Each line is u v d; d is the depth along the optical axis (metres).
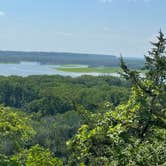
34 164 16.95
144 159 11.01
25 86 119.81
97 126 12.59
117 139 11.66
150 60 12.12
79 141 12.58
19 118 18.77
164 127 11.97
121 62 12.46
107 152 12.02
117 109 12.80
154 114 11.94
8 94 118.12
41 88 120.00
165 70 12.02
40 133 73.38
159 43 12.03
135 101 12.40
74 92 108.50
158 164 10.91
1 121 17.56
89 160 12.34
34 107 108.31
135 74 12.33
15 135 17.61
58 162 17.62
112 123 12.47
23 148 17.70
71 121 84.56
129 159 11.23
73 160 13.06
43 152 17.88
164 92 12.05
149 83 12.18
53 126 80.56
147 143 11.58
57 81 135.50
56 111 104.44
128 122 12.17
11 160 11.66
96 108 13.76
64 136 76.19
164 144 11.46
